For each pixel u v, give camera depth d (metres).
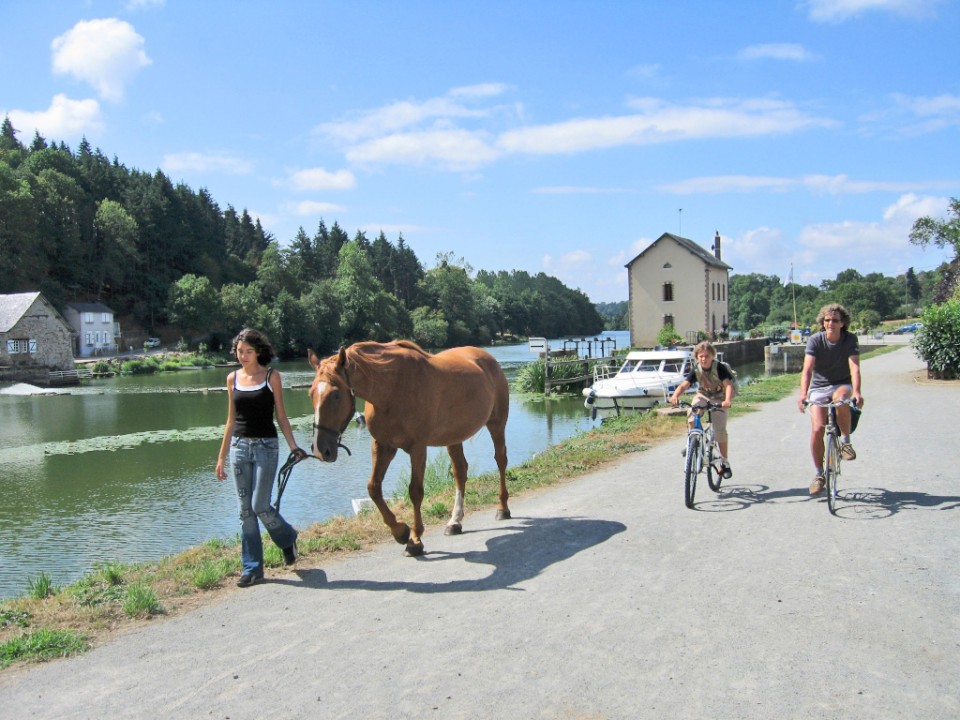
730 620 4.45
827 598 4.72
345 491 14.83
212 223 122.56
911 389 19.81
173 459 20.38
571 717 3.39
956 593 4.72
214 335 91.19
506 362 63.56
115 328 88.94
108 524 13.44
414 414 6.38
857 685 3.57
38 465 19.66
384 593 5.36
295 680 3.93
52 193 91.81
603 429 14.91
